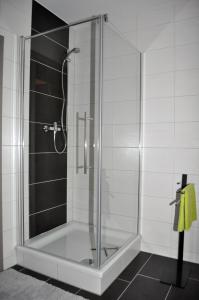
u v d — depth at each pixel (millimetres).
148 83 2385
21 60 2102
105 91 1969
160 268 2102
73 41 2598
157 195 2371
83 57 2477
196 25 2146
